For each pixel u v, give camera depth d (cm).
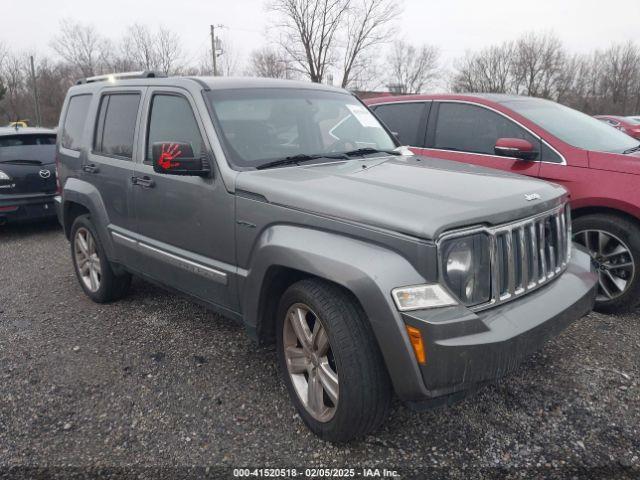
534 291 270
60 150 499
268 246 278
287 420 294
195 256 340
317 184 280
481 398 309
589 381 323
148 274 394
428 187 273
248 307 301
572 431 279
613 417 289
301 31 3538
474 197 256
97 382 336
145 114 385
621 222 400
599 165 414
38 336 406
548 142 445
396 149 402
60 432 286
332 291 259
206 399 315
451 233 231
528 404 303
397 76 4988
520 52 5278
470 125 507
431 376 226
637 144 484
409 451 267
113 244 422
